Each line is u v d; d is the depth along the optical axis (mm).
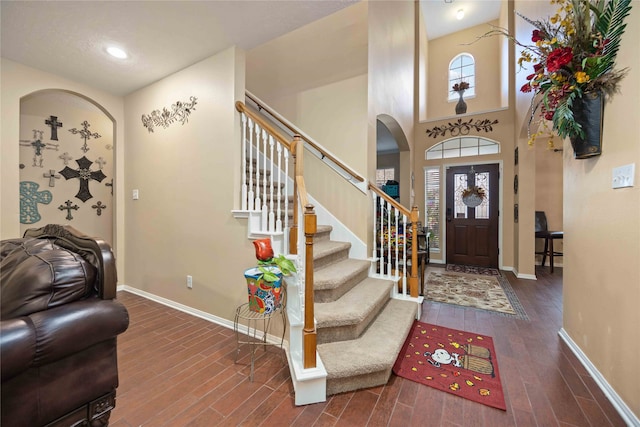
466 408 1466
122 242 3375
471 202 5246
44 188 3445
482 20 6172
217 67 2451
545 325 2520
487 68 6215
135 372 1770
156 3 1850
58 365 957
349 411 1449
